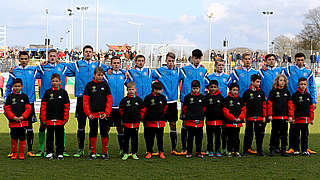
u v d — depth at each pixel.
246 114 6.88
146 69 7.22
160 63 27.36
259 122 6.84
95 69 6.43
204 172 5.48
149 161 6.32
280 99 6.85
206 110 6.85
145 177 5.18
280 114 6.84
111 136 9.29
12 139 6.42
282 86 6.90
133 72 7.11
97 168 5.72
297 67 7.53
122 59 27.64
